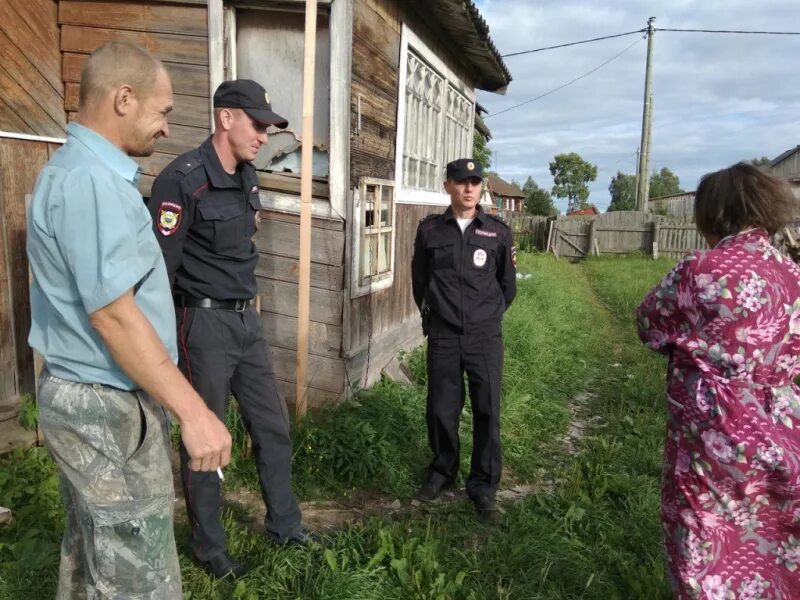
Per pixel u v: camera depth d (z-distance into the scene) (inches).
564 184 3499.0
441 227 134.0
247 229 105.4
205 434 62.9
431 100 253.8
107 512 64.5
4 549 107.1
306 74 149.2
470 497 136.9
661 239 766.5
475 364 133.4
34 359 150.6
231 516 121.6
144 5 166.1
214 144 103.7
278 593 101.2
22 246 148.9
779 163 1106.7
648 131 816.9
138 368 60.4
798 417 75.9
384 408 172.6
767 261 75.5
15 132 153.3
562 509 134.7
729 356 73.7
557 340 285.4
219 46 164.9
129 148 68.2
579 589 108.2
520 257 690.2
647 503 133.7
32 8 158.6
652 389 216.2
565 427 190.2
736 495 74.8
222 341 103.2
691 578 76.2
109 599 65.2
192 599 98.2
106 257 59.1
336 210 167.3
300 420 157.8
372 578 105.7
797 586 75.4
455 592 103.9
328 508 135.7
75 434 64.1
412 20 211.2
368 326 191.8
